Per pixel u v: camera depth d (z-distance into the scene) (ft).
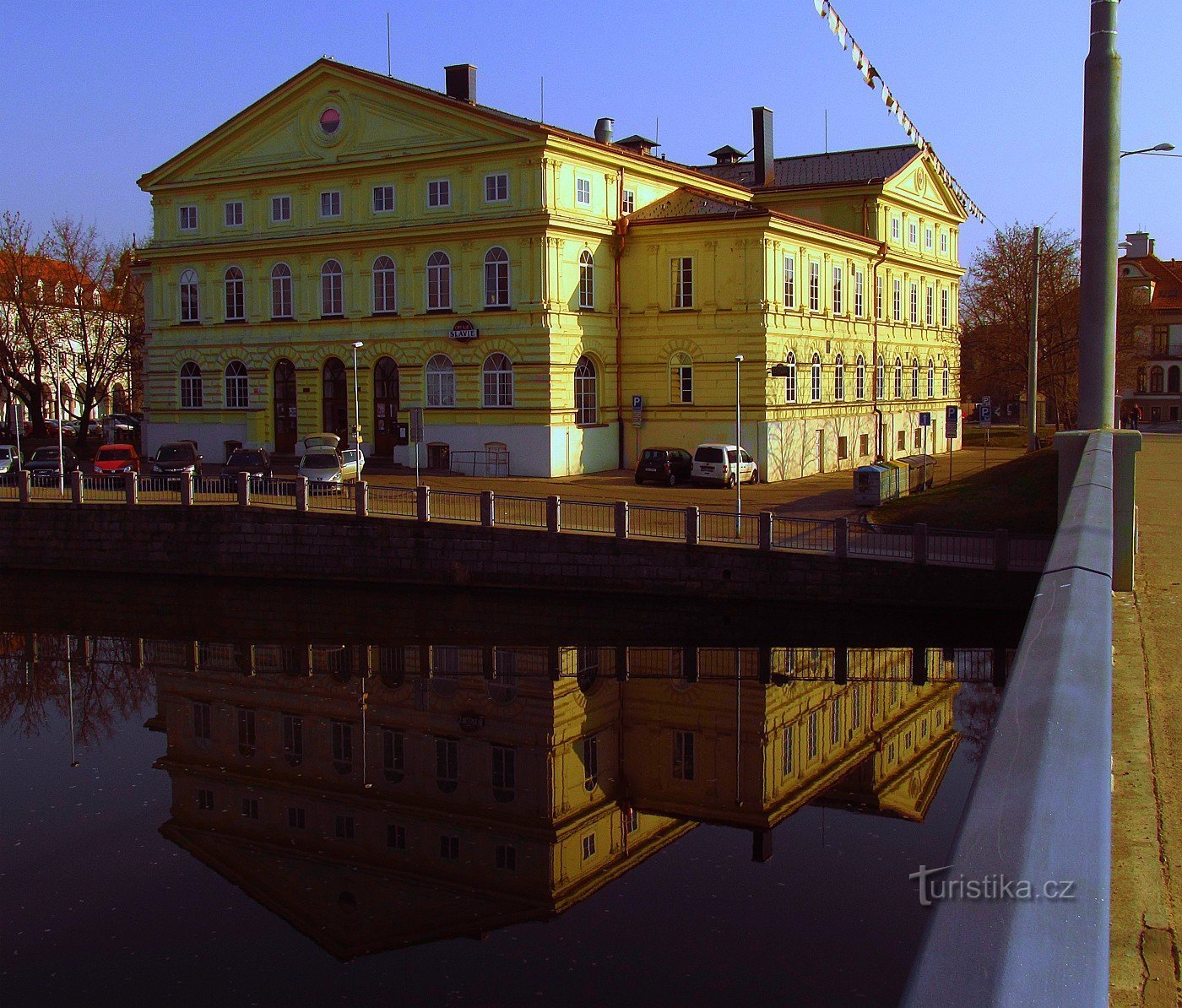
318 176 172.96
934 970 6.62
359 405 172.14
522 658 99.81
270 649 104.78
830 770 69.36
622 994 42.63
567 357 160.25
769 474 161.68
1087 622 13.66
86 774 72.23
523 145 155.84
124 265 242.99
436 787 69.72
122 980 44.47
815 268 176.04
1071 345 243.40
